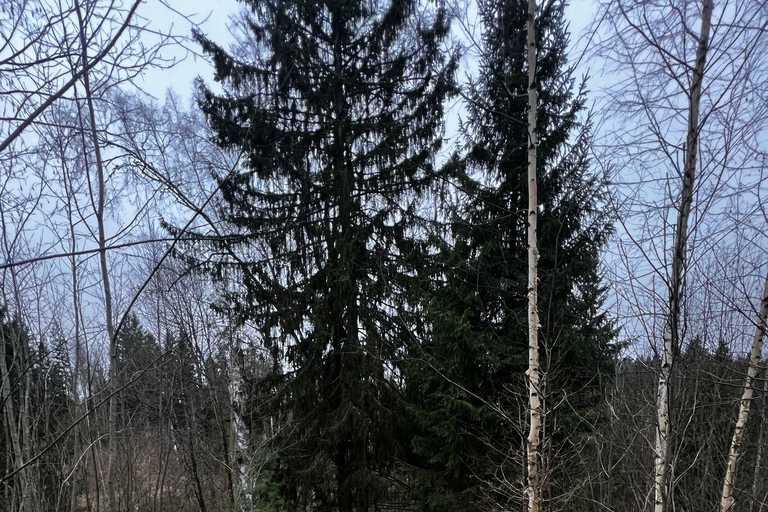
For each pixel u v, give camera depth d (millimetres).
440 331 8156
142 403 12117
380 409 9078
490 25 6684
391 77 9977
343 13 9688
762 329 3959
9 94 2756
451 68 9555
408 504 9633
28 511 4285
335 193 9852
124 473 11117
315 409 9492
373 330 9609
